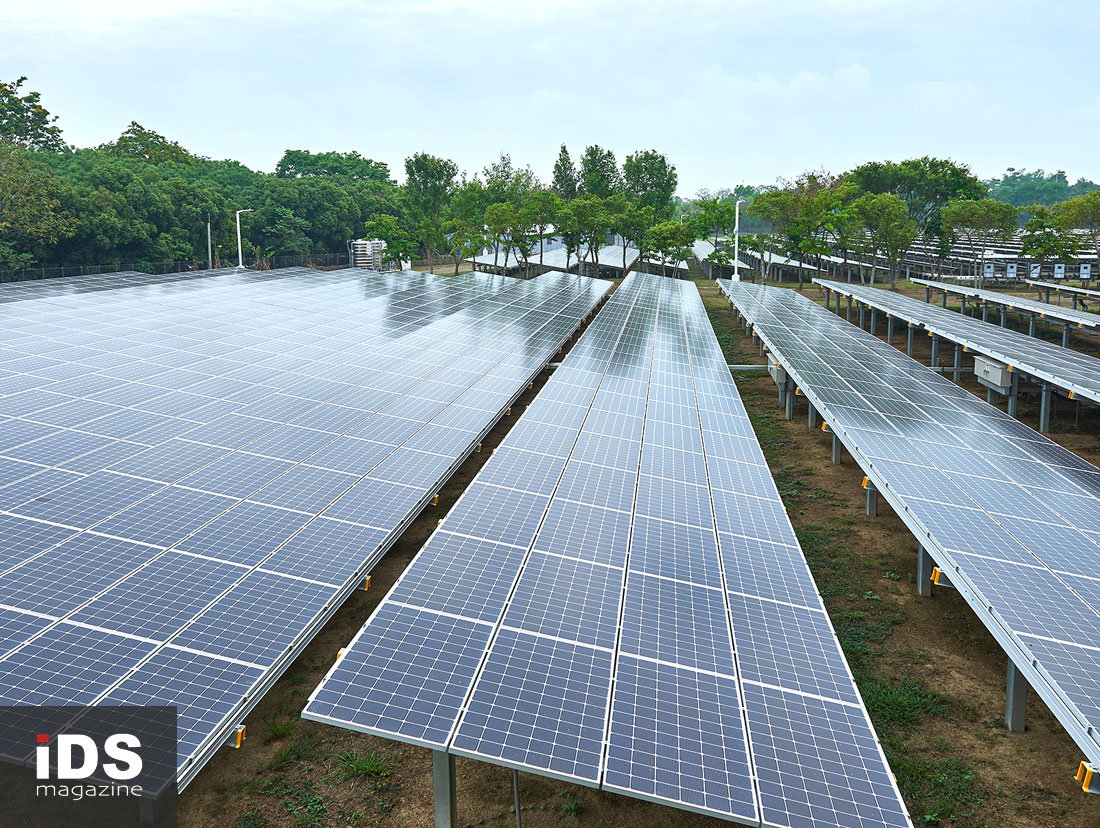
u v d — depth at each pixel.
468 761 15.42
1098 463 32.56
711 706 12.02
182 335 34.34
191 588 14.62
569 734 10.91
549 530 17.50
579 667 12.49
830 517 27.16
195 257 101.06
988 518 19.55
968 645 19.56
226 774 14.66
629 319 50.81
